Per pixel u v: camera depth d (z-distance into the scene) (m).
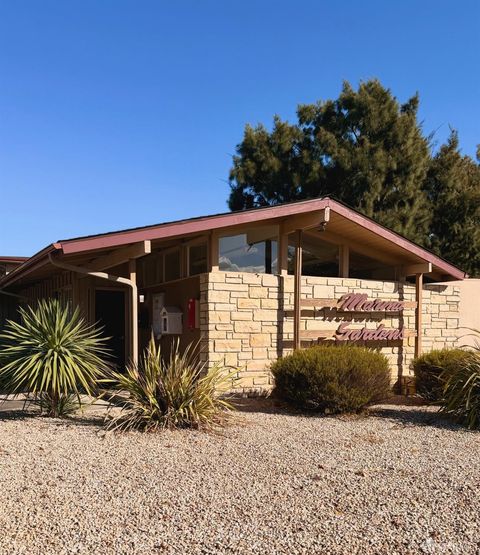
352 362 8.10
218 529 3.63
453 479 4.81
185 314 10.54
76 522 3.72
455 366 8.25
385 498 4.28
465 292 13.73
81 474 4.77
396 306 11.34
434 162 20.84
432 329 12.15
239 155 22.16
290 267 10.88
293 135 21.34
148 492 4.33
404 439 6.48
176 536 3.52
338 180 20.05
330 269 11.48
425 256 11.32
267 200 21.59
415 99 20.55
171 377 7.07
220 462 5.24
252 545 3.41
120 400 7.89
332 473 4.93
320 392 7.91
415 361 10.05
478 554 3.35
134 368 7.68
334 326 10.79
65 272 12.66
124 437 6.24
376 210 19.36
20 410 8.20
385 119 19.61
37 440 6.03
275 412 8.24
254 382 9.87
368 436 6.59
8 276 13.02
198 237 10.34
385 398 8.79
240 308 9.88
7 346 8.02
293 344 10.18
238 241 10.25
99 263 10.34
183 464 5.16
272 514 3.91
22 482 4.52
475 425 7.25
